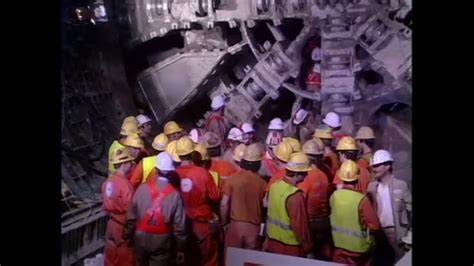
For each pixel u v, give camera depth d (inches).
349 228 100.1
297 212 104.0
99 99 118.9
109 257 119.7
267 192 106.5
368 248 98.7
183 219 113.3
